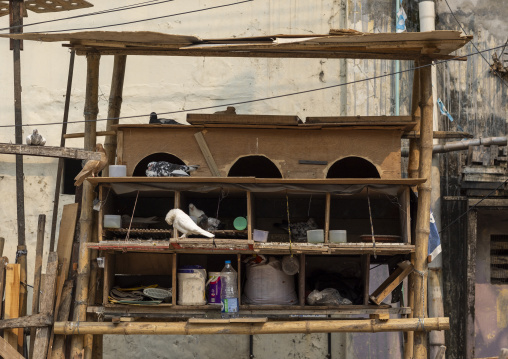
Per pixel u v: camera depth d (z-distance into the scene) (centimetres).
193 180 672
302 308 699
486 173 873
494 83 978
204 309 697
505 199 882
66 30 955
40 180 943
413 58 719
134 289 726
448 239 919
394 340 896
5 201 940
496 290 951
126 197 772
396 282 698
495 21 988
